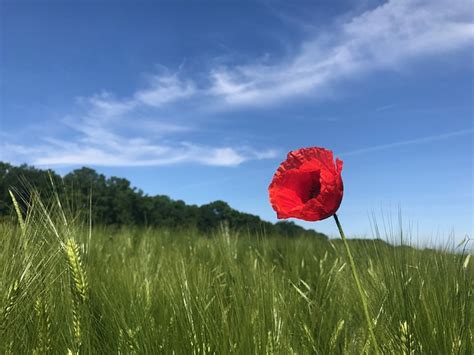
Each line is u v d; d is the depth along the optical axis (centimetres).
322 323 65
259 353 49
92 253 104
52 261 61
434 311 57
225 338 50
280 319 57
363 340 60
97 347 58
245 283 79
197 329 53
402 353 52
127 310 62
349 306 76
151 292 70
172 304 61
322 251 146
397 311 60
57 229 66
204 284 73
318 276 101
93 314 65
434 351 54
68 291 60
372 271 79
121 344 55
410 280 65
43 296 56
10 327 50
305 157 38
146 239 185
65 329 57
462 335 54
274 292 68
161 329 55
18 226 63
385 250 77
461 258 68
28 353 51
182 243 195
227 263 111
